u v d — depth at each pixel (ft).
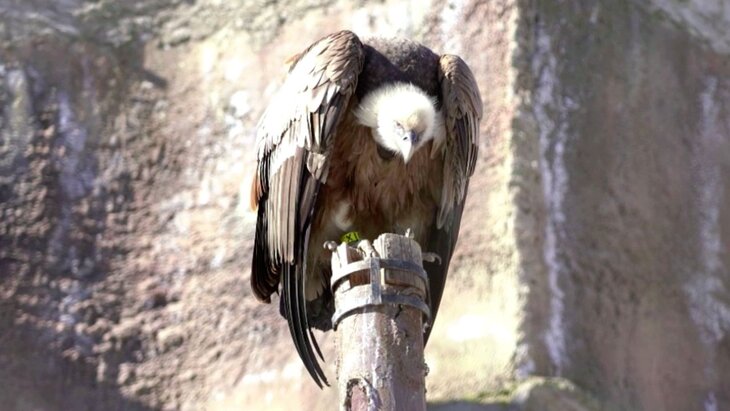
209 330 45.73
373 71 30.78
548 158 46.29
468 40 48.60
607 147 47.60
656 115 49.32
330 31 51.11
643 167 47.88
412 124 29.55
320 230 31.22
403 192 31.19
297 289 29.35
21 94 50.67
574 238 45.03
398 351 24.43
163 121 50.85
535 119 46.68
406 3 50.34
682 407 43.52
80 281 47.01
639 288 45.19
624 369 43.14
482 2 49.06
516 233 43.83
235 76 51.52
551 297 43.39
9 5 52.80
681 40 51.85
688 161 48.96
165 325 46.09
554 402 40.06
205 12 53.36
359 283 25.03
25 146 49.57
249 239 47.52
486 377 40.96
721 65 52.03
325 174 29.81
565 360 42.24
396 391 24.07
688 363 44.55
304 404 42.75
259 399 43.52
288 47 51.49
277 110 31.14
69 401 44.27
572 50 49.06
